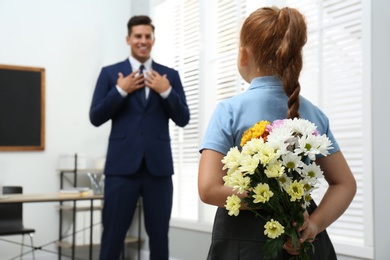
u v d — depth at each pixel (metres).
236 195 1.00
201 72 4.29
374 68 2.71
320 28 3.13
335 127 3.02
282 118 1.10
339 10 3.03
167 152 3.12
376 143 2.69
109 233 3.01
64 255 4.61
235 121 1.09
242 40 1.15
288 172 0.98
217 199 1.04
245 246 1.03
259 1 3.70
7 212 3.84
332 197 1.12
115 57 5.27
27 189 4.68
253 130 1.02
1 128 4.58
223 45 4.15
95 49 5.14
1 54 4.64
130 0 5.42
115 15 5.30
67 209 4.61
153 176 3.05
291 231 0.97
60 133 4.89
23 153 4.69
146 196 3.04
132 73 3.02
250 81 1.18
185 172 4.54
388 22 2.63
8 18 4.68
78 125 5.00
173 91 3.07
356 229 2.84
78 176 4.95
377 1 2.71
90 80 5.09
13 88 4.66
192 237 4.26
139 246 4.82
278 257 1.02
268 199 0.95
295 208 0.98
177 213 4.60
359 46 2.90
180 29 4.70
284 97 1.12
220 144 1.08
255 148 0.97
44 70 4.82
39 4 4.85
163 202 3.07
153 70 3.14
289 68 1.08
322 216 1.07
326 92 3.09
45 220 4.75
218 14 4.24
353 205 2.87
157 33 5.04
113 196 3.01
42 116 4.78
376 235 2.67
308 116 1.16
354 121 2.92
